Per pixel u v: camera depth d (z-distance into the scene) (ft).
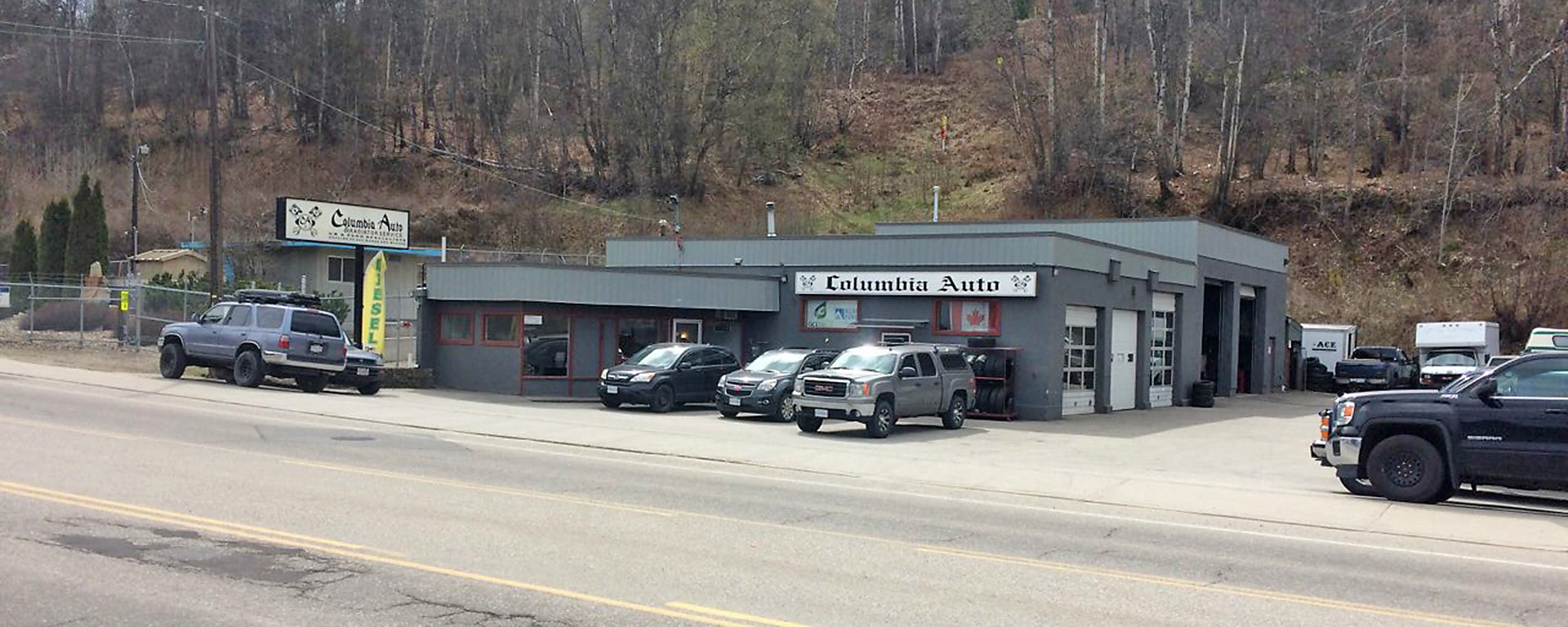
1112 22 240.12
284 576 26.66
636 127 219.82
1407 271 190.90
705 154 234.58
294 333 84.07
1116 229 126.72
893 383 74.08
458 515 36.14
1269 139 216.95
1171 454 71.41
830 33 275.59
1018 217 222.48
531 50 230.89
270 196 220.84
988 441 74.54
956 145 271.69
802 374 76.28
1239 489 52.90
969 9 311.68
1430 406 48.19
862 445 68.28
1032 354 94.84
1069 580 29.86
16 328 119.03
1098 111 221.66
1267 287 142.61
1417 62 229.86
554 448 61.05
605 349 101.86
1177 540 37.91
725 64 223.92
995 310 97.04
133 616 22.75
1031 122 239.30
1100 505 47.24
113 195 225.97
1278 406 122.62
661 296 102.89
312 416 70.08
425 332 101.14
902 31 332.80
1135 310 110.83
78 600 23.81
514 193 221.05
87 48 263.08
